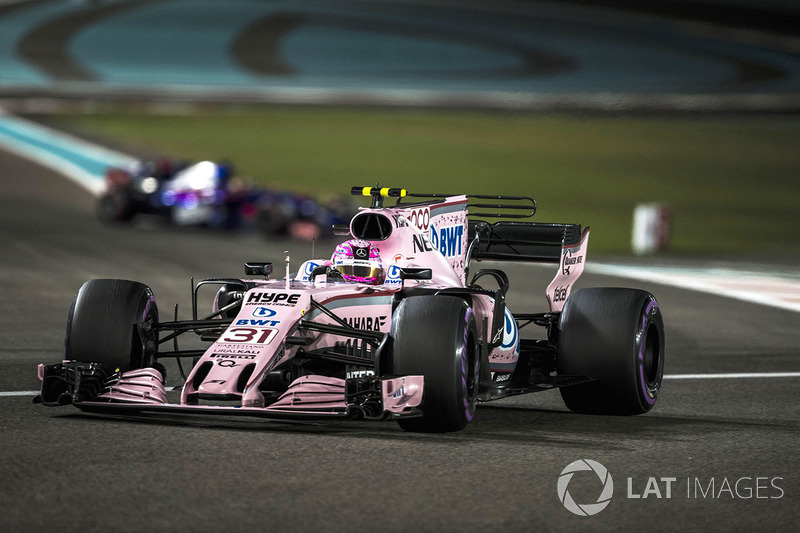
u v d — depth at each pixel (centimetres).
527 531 1850
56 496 1983
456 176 13000
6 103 17688
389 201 9112
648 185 13575
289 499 1992
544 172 13875
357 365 2672
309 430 2588
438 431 2608
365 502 1986
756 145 17312
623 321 2934
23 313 4722
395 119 18100
